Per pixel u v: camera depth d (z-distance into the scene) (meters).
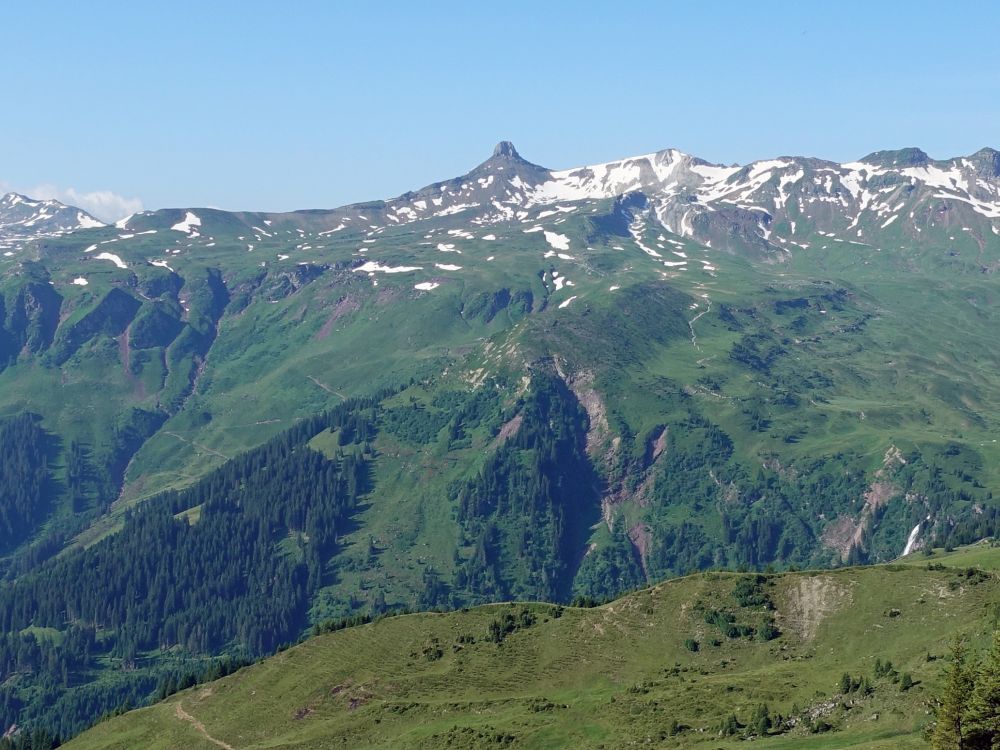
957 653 146.62
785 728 156.88
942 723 131.25
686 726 165.38
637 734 166.12
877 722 150.38
